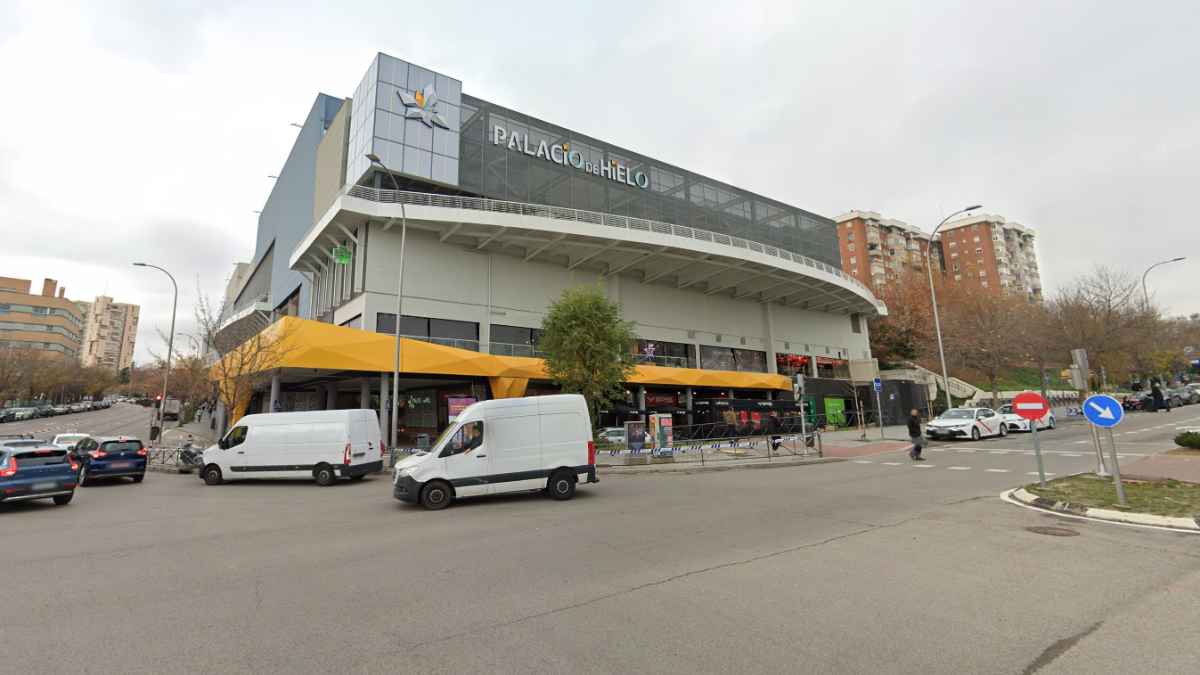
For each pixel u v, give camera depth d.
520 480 11.27
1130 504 8.55
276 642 4.16
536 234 31.92
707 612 4.61
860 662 3.63
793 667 3.57
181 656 3.94
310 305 39.09
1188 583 5.14
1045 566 5.79
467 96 32.97
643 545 7.04
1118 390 55.88
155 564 6.64
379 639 4.18
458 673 3.58
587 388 24.81
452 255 31.62
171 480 17.34
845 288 47.28
